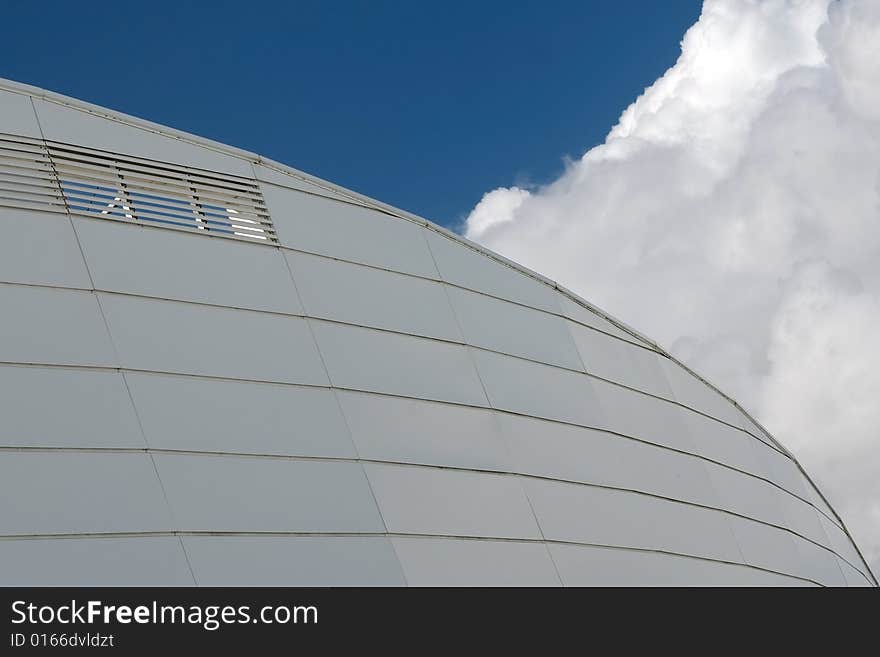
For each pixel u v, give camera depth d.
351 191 19.73
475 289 20.25
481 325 19.58
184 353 15.20
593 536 17.67
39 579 12.16
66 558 12.45
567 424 19.28
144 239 16.28
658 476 20.25
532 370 19.70
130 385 14.40
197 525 13.49
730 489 22.06
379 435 16.16
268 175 18.72
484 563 15.68
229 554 13.45
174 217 16.91
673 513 19.78
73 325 14.59
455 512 16.02
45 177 16.03
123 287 15.43
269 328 16.38
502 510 16.66
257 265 17.16
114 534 12.90
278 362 16.00
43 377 13.88
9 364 13.79
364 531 14.77
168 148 17.70
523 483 17.38
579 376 20.58
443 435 16.98
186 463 14.02
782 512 23.39
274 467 14.71
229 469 14.30
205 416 14.67
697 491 20.98
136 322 15.13
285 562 13.78
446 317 19.06
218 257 16.83
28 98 16.80
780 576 21.19
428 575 14.89
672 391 22.95
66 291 14.91
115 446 13.66
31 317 14.38
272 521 14.09
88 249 15.58
